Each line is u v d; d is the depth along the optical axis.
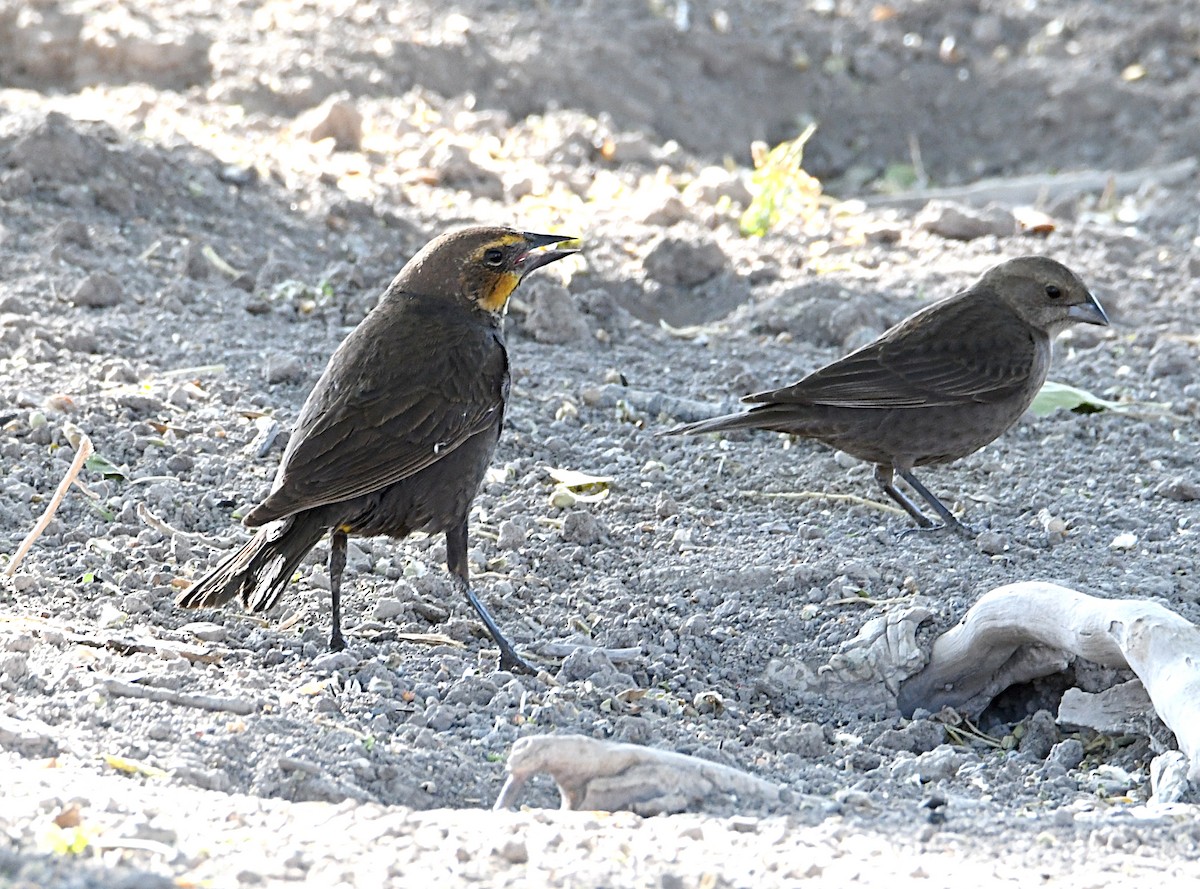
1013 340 12.14
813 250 17.02
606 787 7.73
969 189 20.52
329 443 9.58
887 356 11.98
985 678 10.04
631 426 13.23
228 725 8.17
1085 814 7.91
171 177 16.55
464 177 17.84
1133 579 10.64
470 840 6.80
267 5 21.44
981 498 12.30
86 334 13.38
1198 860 7.08
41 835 6.35
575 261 15.86
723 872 6.57
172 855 6.34
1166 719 8.62
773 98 22.64
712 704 9.57
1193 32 23.25
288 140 18.22
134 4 21.03
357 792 7.73
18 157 16.08
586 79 21.06
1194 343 15.21
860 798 8.00
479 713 9.05
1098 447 13.25
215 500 11.32
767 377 14.12
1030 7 23.95
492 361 10.20
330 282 15.15
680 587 10.76
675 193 17.78
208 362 13.39
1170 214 19.00
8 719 7.78
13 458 11.52
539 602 10.60
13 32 20.33
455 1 22.44
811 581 10.75
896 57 23.17
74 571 10.20
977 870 6.88
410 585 10.52
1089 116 22.12
